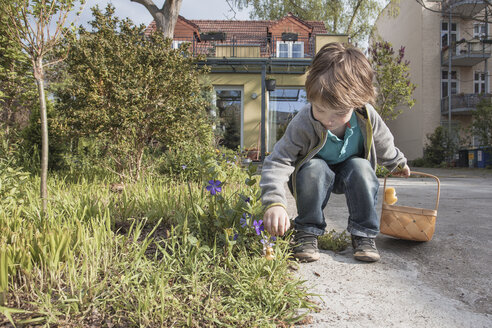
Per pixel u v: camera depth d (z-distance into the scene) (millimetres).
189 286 1340
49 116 5102
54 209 2133
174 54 4504
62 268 1384
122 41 4484
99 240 1594
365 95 1410
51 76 6531
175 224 2076
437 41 18078
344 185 1903
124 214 2207
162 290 1188
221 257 1610
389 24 22281
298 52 14883
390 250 2023
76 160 4898
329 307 1326
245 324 1175
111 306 1234
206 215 1787
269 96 13688
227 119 13258
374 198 1858
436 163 16766
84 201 2301
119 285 1281
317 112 1544
